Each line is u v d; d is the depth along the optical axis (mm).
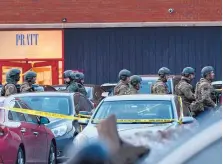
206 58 48844
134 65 49125
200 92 23234
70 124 21812
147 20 49156
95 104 29688
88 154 4555
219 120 5293
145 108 18719
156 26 48906
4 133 16266
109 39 49281
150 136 5465
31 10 49406
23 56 49188
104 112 18734
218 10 48844
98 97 32188
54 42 49312
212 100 23516
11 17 49219
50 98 23328
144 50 49156
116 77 49188
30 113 18734
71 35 49281
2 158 15938
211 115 5750
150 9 49188
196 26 48812
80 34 49250
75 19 49312
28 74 26391
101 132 4719
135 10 49219
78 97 24078
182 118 17859
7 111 17406
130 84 25016
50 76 49156
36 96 23422
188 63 48938
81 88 28078
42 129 19516
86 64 49188
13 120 17562
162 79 25438
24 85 26234
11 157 16344
